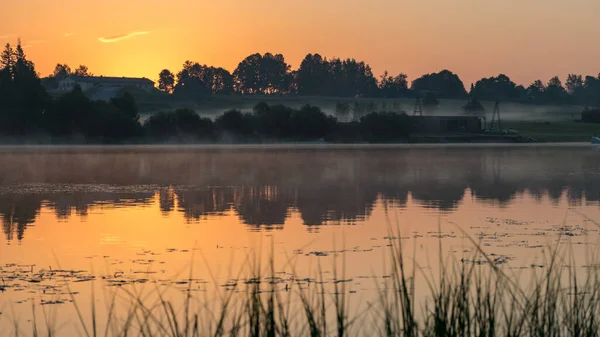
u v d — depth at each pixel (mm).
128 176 46781
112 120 116938
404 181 42156
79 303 13688
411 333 8234
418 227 22984
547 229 22391
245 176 46250
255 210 27953
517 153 83875
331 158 70125
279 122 122750
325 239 20641
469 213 26891
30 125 117750
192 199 32219
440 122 143250
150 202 31047
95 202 31156
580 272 15273
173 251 18938
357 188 37531
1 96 117250
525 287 13547
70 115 117062
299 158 70188
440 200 31812
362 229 22625
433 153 82875
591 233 21438
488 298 8688
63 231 22531
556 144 126375
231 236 21391
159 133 120000
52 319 12688
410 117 139375
